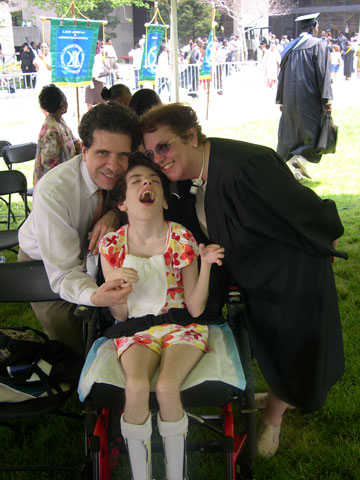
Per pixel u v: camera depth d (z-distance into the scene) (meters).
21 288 2.70
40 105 4.91
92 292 2.28
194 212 2.43
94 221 2.66
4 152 6.28
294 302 2.21
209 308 2.44
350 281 4.66
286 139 7.37
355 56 22.02
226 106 15.51
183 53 23.67
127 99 5.07
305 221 2.12
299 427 2.86
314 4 33.56
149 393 2.08
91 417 2.18
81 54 8.86
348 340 3.60
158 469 2.57
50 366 2.37
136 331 2.23
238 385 2.04
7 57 26.12
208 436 2.79
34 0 26.78
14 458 2.69
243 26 29.88
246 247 2.20
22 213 7.18
